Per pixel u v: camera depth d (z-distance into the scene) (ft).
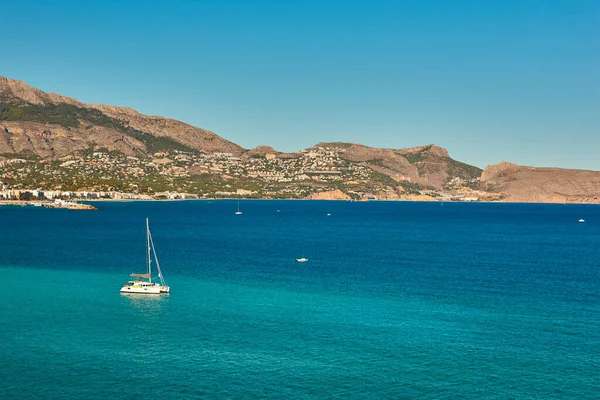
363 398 184.55
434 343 230.89
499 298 308.40
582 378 200.23
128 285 315.78
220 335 238.48
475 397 186.39
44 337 234.17
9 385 190.49
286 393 187.11
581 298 310.24
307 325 252.62
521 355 219.20
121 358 213.05
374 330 246.27
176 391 187.93
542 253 524.52
